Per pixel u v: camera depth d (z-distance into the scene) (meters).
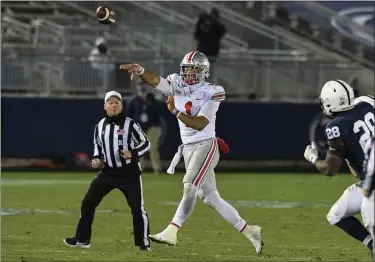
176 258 26.19
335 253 27.88
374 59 76.31
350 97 22.61
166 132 63.88
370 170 19.64
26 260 25.47
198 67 26.73
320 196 48.03
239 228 27.19
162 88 27.05
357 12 79.19
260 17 77.06
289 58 71.69
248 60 67.50
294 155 66.12
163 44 72.31
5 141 63.75
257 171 64.81
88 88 65.88
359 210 22.97
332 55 74.56
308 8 78.12
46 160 64.38
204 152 26.73
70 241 28.23
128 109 59.69
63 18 74.50
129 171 27.75
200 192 27.30
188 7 75.06
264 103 65.88
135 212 27.70
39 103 64.06
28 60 65.38
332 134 22.34
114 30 73.00
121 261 25.44
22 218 36.72
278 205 43.25
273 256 27.02
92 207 28.05
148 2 74.69
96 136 27.75
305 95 67.69
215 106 26.75
